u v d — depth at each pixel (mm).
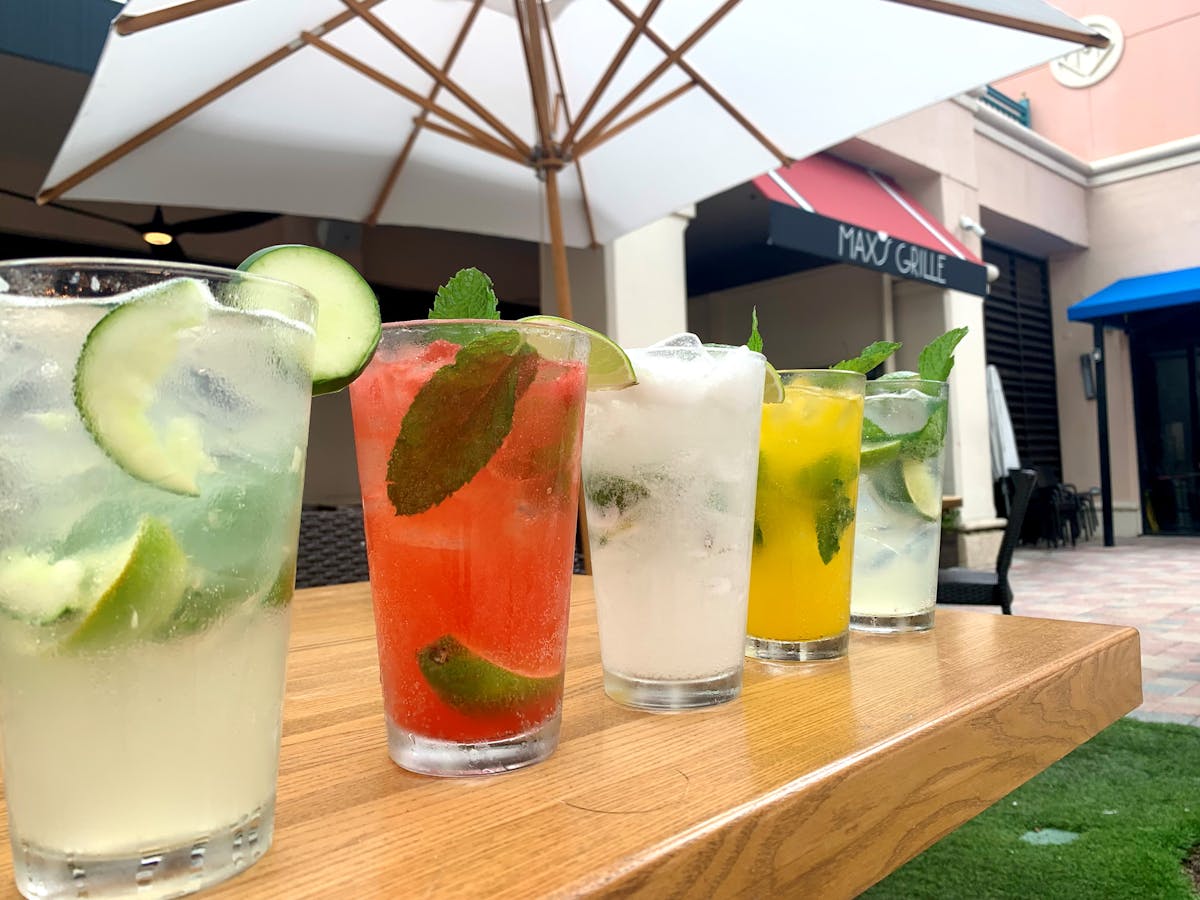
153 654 362
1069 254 9438
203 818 375
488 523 518
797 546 792
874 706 636
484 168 2742
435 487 509
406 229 6047
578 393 562
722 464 660
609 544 676
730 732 586
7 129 4195
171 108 2088
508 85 2539
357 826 446
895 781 544
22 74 3625
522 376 514
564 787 493
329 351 476
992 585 2422
